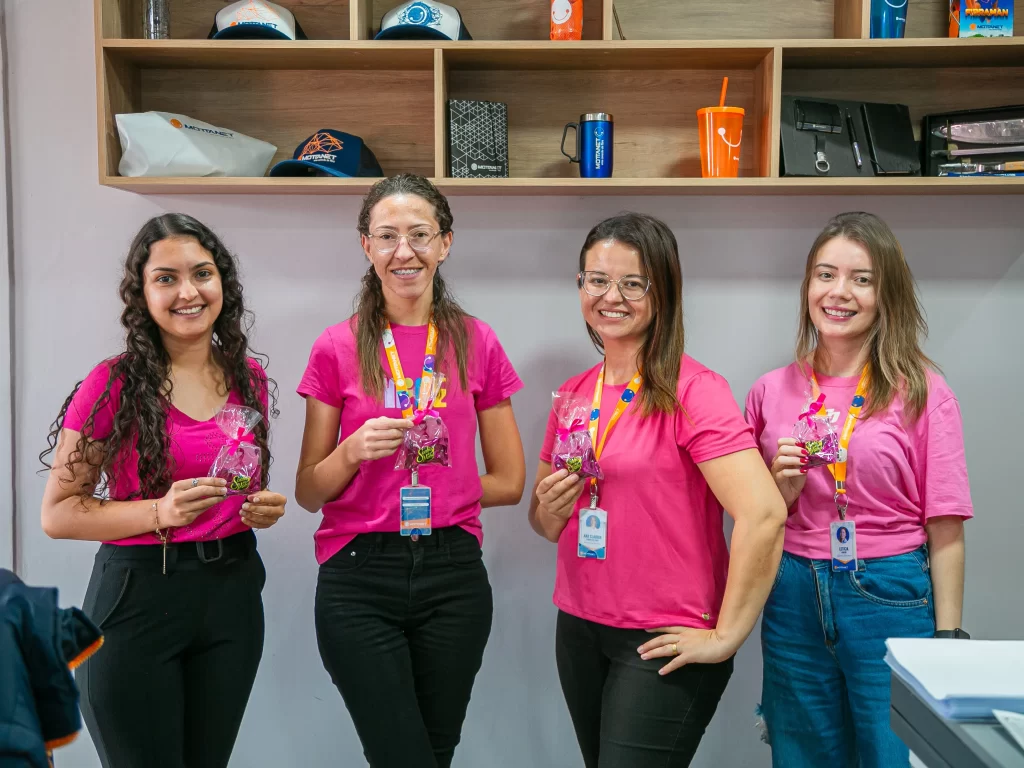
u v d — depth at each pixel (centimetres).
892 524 179
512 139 237
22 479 243
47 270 240
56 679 102
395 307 181
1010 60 224
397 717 167
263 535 245
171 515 159
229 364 182
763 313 239
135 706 161
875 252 181
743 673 243
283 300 241
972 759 87
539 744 247
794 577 182
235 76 236
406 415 175
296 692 247
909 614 173
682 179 213
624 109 236
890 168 215
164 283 166
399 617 173
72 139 238
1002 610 242
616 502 167
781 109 218
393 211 167
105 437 167
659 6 233
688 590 163
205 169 215
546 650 245
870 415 181
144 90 236
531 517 202
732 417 161
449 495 175
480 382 186
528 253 239
